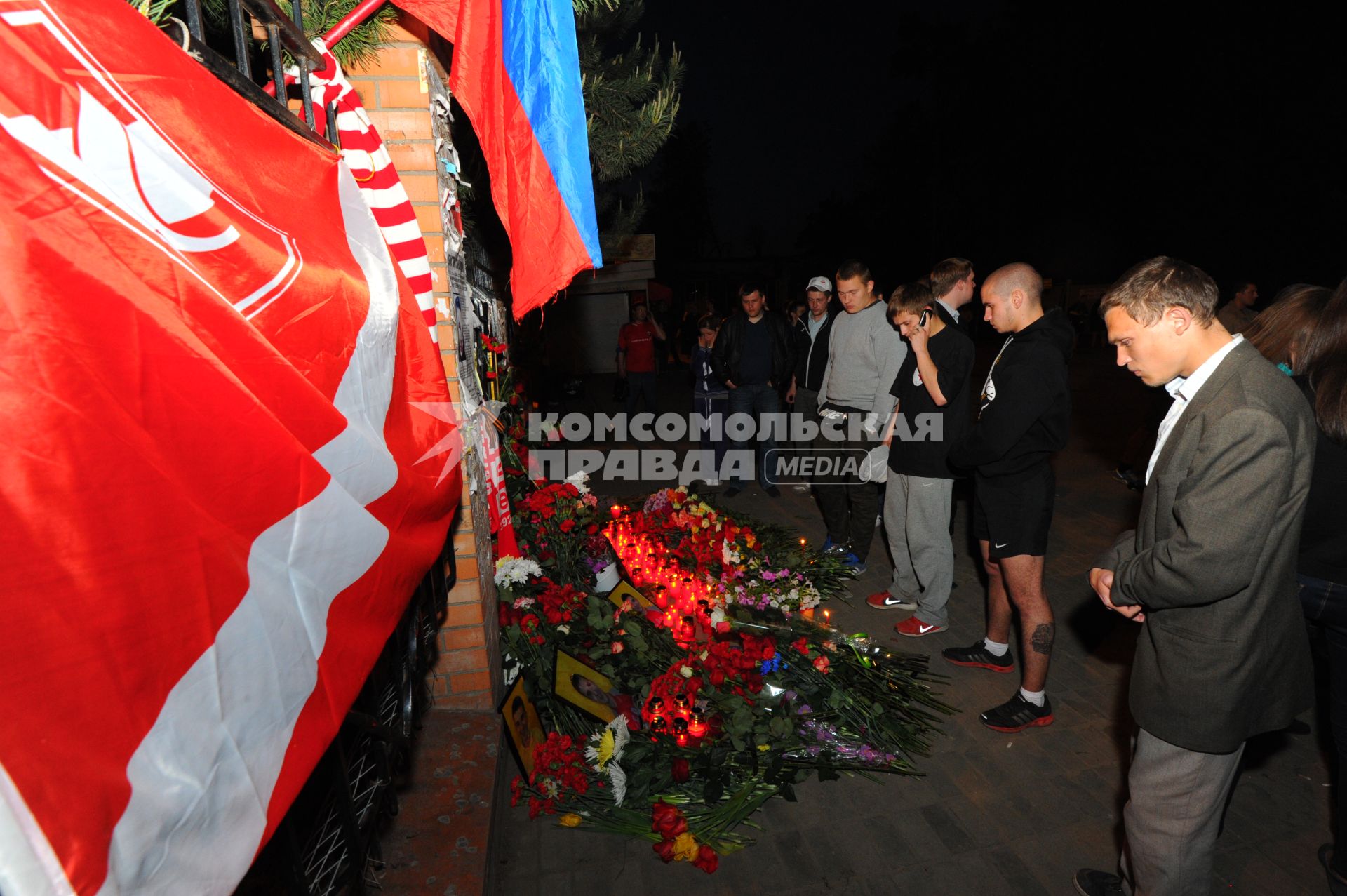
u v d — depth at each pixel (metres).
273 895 1.64
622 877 2.45
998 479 3.10
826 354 5.84
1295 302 2.84
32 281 0.64
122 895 0.62
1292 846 2.54
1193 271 1.75
